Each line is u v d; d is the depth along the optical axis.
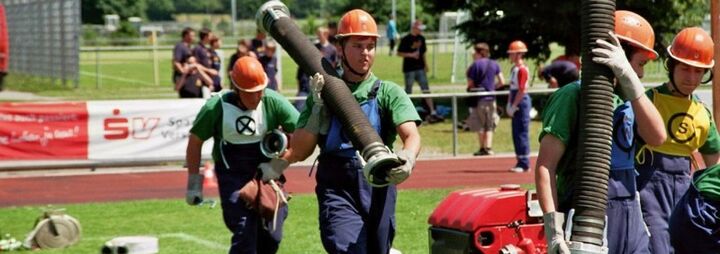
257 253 11.77
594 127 7.22
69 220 14.93
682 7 35.06
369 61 9.27
